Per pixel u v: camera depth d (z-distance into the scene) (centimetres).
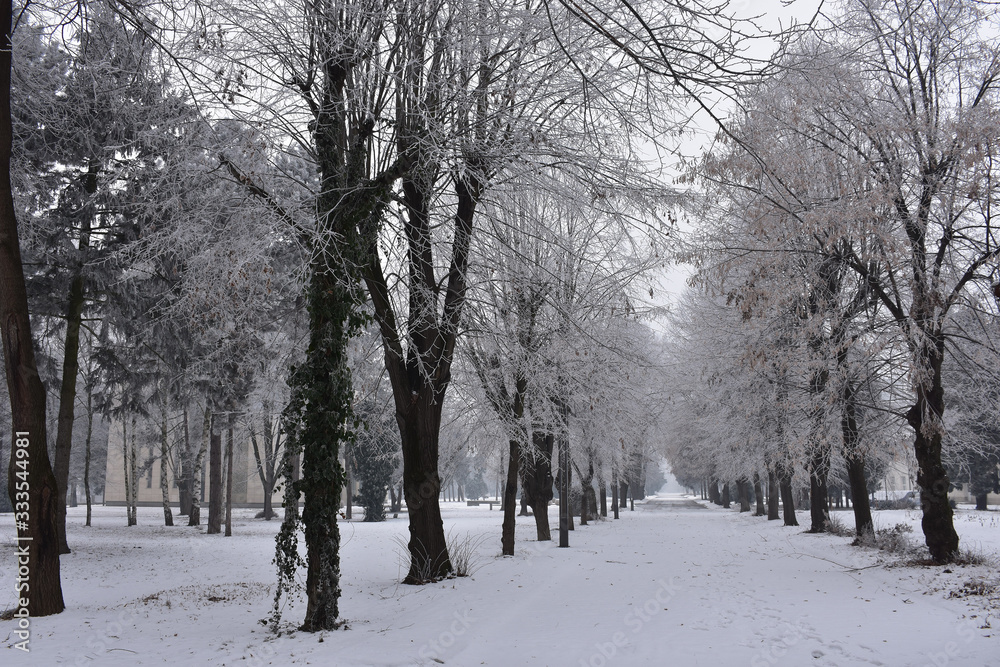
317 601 930
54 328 2181
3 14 1054
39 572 1054
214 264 1193
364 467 4050
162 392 2552
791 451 1805
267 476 4247
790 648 786
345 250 1027
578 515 4619
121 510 5928
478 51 1187
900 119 1412
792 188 1294
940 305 1374
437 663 738
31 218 1745
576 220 1577
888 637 828
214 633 905
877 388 1641
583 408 2375
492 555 1886
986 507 4225
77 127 1714
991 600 1010
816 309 1692
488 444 2272
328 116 1079
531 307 1556
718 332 2427
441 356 1361
